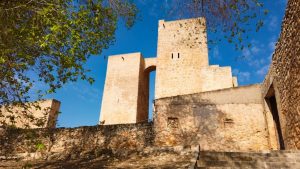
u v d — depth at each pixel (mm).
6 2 5797
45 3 5898
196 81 20188
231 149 11430
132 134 12180
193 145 11516
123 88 23484
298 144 7723
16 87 6543
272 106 11961
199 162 6426
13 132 13117
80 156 11453
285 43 8531
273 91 11281
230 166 6227
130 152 10969
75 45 5855
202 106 12422
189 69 20734
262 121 11961
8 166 9945
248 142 11562
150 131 12031
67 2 6148
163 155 10055
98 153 11359
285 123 9031
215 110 12281
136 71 24016
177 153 10242
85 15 6379
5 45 5574
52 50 6289
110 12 7668
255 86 12758
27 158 11922
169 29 22891
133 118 21828
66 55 6316
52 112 17719
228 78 19734
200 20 8867
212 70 20344
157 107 12555
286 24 8312
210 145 11555
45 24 5945
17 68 6238
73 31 5758
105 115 22609
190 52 21375
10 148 12711
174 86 20359
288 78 8391
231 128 11914
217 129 11891
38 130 13258
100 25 7375
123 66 24703
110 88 23906
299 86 7422
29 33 5641
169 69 21094
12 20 5805
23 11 6086
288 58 8289
